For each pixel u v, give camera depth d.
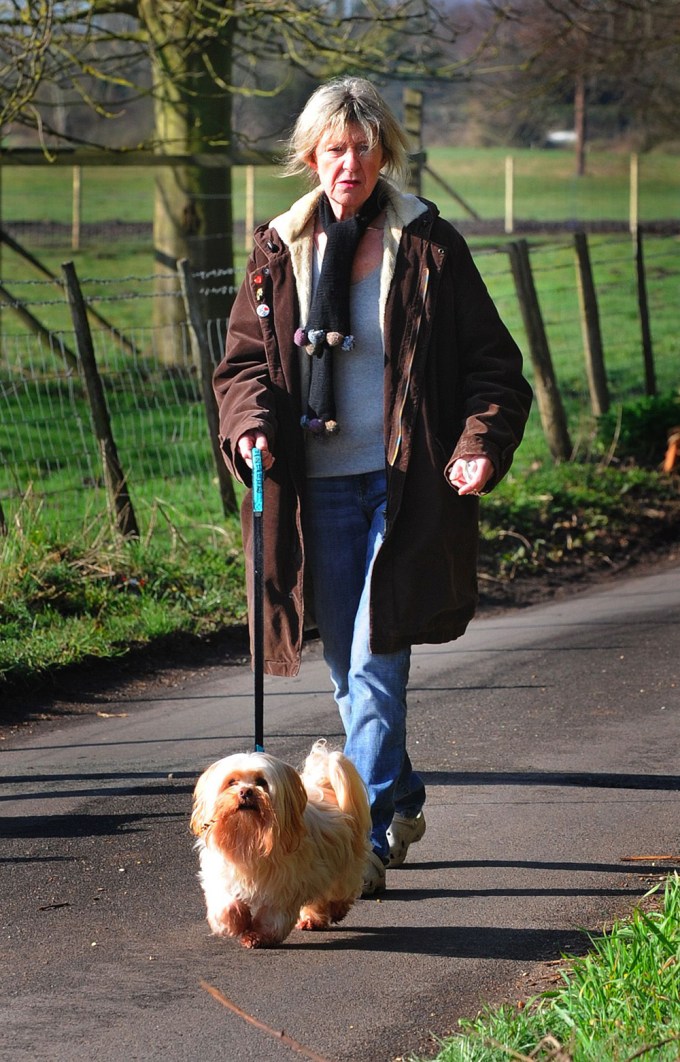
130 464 17.98
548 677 12.10
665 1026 5.34
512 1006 6.12
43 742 10.54
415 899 7.48
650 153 77.81
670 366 27.78
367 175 7.01
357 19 23.34
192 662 12.82
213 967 6.70
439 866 7.96
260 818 6.16
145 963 6.77
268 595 7.23
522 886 7.61
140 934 7.13
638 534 17.94
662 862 7.89
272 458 7.04
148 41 23.30
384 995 6.34
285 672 7.23
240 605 14.01
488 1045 5.45
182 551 15.10
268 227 7.25
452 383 7.18
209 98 25.55
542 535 17.30
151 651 12.88
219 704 11.54
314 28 23.05
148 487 17.39
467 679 12.12
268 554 7.21
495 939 6.93
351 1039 5.93
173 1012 6.22
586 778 9.45
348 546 7.21
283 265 7.14
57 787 9.49
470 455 6.83
